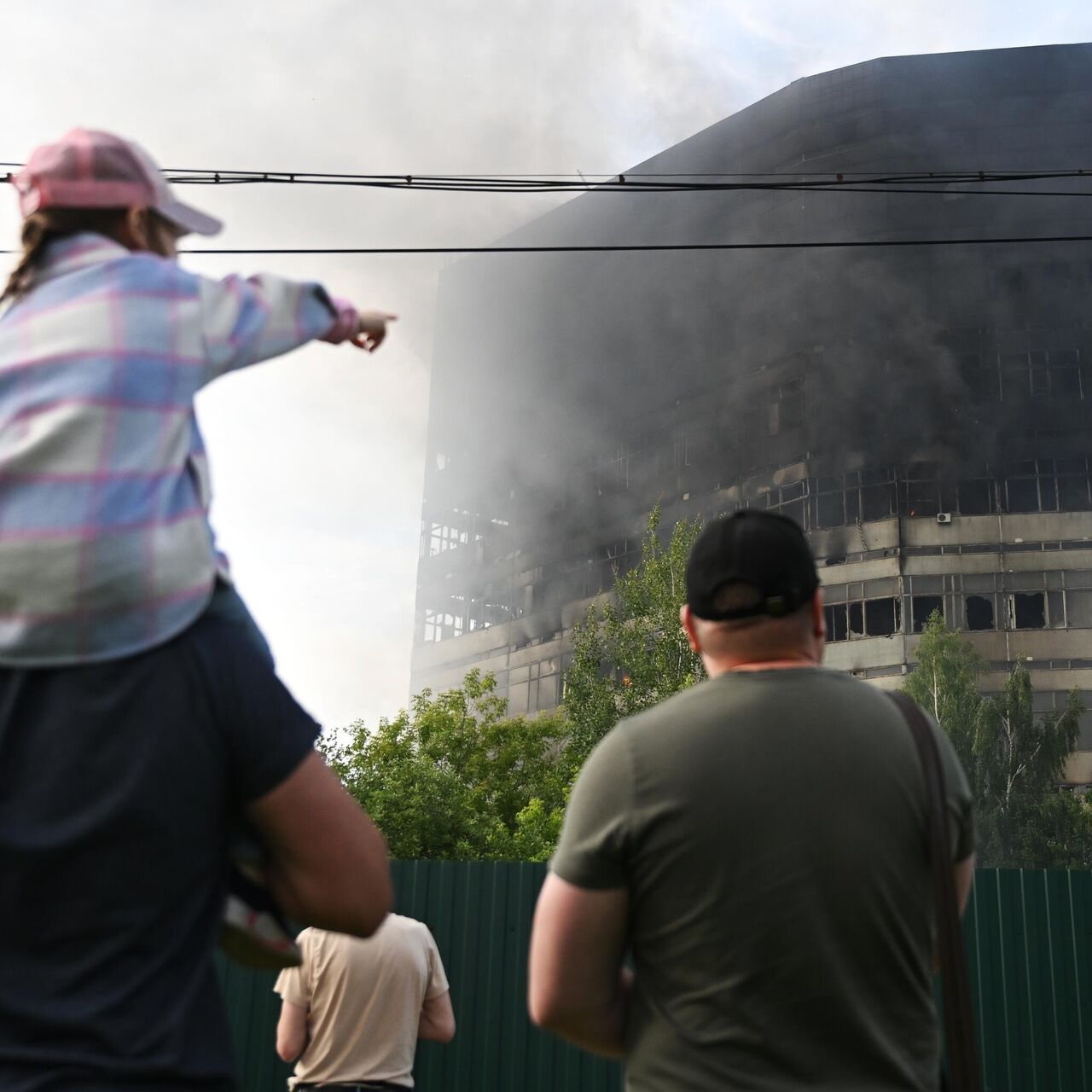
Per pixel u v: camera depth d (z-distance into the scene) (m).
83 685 1.19
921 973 1.64
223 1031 1.24
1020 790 48.88
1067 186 70.25
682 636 37.12
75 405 1.20
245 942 1.36
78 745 1.17
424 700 42.72
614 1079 8.61
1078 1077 8.30
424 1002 4.26
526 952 8.86
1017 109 72.50
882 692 1.84
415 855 26.94
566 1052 8.67
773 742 1.66
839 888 1.59
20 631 1.17
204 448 1.32
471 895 8.96
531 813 30.11
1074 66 72.31
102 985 1.15
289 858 1.32
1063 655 59.03
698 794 1.63
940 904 1.65
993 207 69.75
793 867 1.59
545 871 8.96
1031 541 61.34
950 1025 1.62
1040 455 63.09
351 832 1.33
